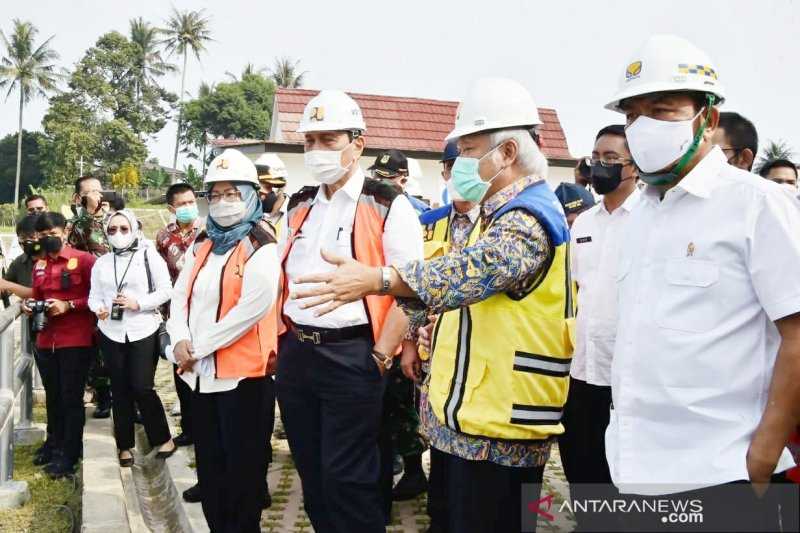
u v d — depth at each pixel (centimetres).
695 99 201
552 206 235
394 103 2020
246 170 374
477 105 239
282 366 331
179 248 609
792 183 412
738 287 191
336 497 313
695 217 198
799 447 229
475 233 255
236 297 359
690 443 194
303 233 337
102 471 514
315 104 326
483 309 237
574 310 247
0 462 496
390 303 319
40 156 6353
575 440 345
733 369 191
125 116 6700
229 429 360
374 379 314
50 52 5925
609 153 325
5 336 514
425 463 538
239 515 364
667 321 198
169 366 952
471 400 236
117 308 527
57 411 575
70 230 648
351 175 333
